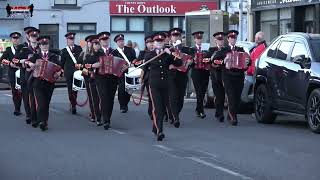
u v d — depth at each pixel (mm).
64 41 39938
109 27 40344
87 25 40250
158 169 9758
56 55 14406
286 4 28109
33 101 14750
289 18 28281
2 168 9891
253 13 31109
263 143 12281
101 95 14406
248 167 9883
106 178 9102
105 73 14219
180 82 15031
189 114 17469
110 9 40250
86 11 40062
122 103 17984
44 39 14227
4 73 27812
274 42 15734
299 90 13961
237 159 10586
